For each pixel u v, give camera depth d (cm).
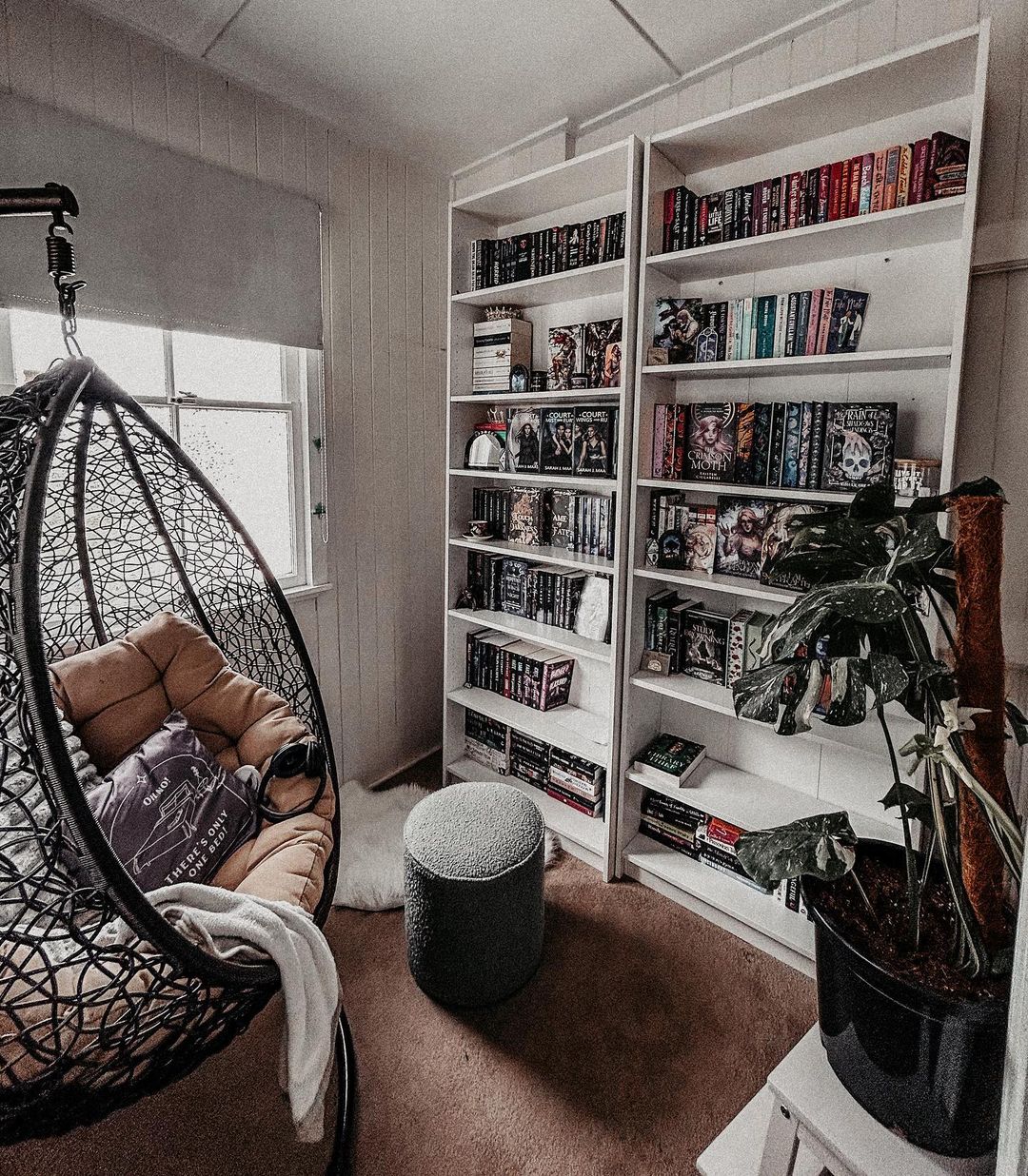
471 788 201
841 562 125
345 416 256
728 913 201
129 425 168
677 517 212
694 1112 149
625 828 229
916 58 145
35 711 88
